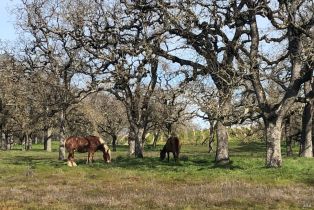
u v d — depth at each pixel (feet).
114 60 115.14
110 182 80.18
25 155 192.03
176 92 119.24
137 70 120.37
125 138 371.97
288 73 135.54
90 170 100.68
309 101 109.91
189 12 98.02
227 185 74.43
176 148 123.65
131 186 73.97
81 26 116.16
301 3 96.48
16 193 65.51
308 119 143.23
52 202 57.31
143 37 111.14
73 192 66.64
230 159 117.39
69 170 101.09
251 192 65.67
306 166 100.22
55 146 343.05
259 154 181.06
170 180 82.64
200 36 103.76
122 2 108.88
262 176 86.53
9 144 300.40
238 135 189.98
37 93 164.76
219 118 94.89
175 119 129.08
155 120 145.69
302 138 144.25
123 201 57.57
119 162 122.01
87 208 52.54
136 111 137.08
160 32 107.04
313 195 63.57
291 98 97.66
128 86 131.13
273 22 94.07
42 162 129.70
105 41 115.44
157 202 56.54
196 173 92.38
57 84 142.00
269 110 98.89
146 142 359.25
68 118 199.62
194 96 97.30
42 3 137.39
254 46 100.53
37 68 144.87
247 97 118.01
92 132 211.41
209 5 97.96
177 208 52.39
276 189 69.41
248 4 97.25
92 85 124.77
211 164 111.34
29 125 206.80
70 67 129.18
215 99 96.07
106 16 116.26
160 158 128.16
